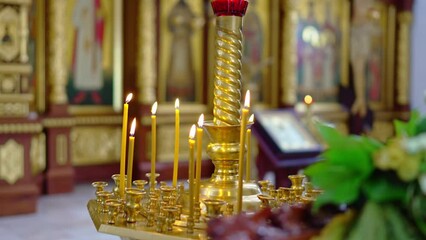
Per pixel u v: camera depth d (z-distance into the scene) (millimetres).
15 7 6684
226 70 2045
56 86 8273
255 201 1976
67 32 8750
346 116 11273
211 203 1740
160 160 9430
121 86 9273
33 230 6086
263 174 6750
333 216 1337
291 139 6891
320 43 11016
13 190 6770
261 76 10359
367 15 11305
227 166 2076
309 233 1327
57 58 8258
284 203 1947
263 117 7008
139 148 9180
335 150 1281
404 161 1185
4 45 6664
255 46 10258
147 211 1936
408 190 1211
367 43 11320
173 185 2227
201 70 9852
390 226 1225
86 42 8930
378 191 1225
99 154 9148
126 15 9227
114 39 9180
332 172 1277
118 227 1797
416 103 12367
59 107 8266
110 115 9203
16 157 6801
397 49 12125
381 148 1262
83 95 8961
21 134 6824
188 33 9688
